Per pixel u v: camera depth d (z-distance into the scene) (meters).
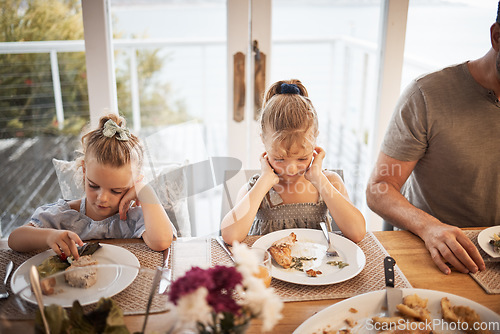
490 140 1.44
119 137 1.24
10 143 2.64
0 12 2.08
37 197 2.73
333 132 2.88
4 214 2.65
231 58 2.04
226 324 0.61
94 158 1.22
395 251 1.19
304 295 1.00
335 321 0.89
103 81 1.98
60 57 2.46
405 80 2.61
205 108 3.44
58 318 0.68
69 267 1.04
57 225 1.30
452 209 1.55
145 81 3.13
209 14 3.06
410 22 2.15
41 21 2.11
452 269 1.11
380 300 0.94
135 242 1.23
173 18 3.03
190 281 0.60
